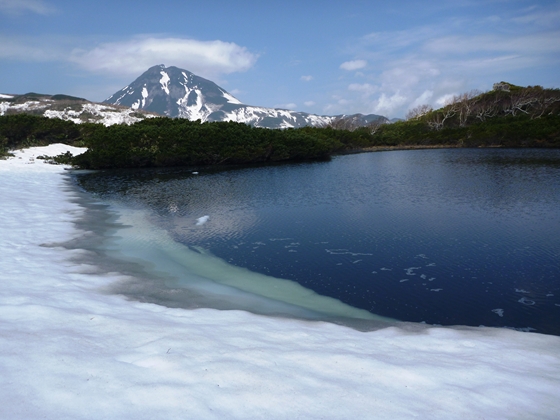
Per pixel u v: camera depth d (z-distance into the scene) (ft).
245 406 10.96
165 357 13.60
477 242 35.86
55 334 14.79
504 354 16.55
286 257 32.35
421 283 27.27
